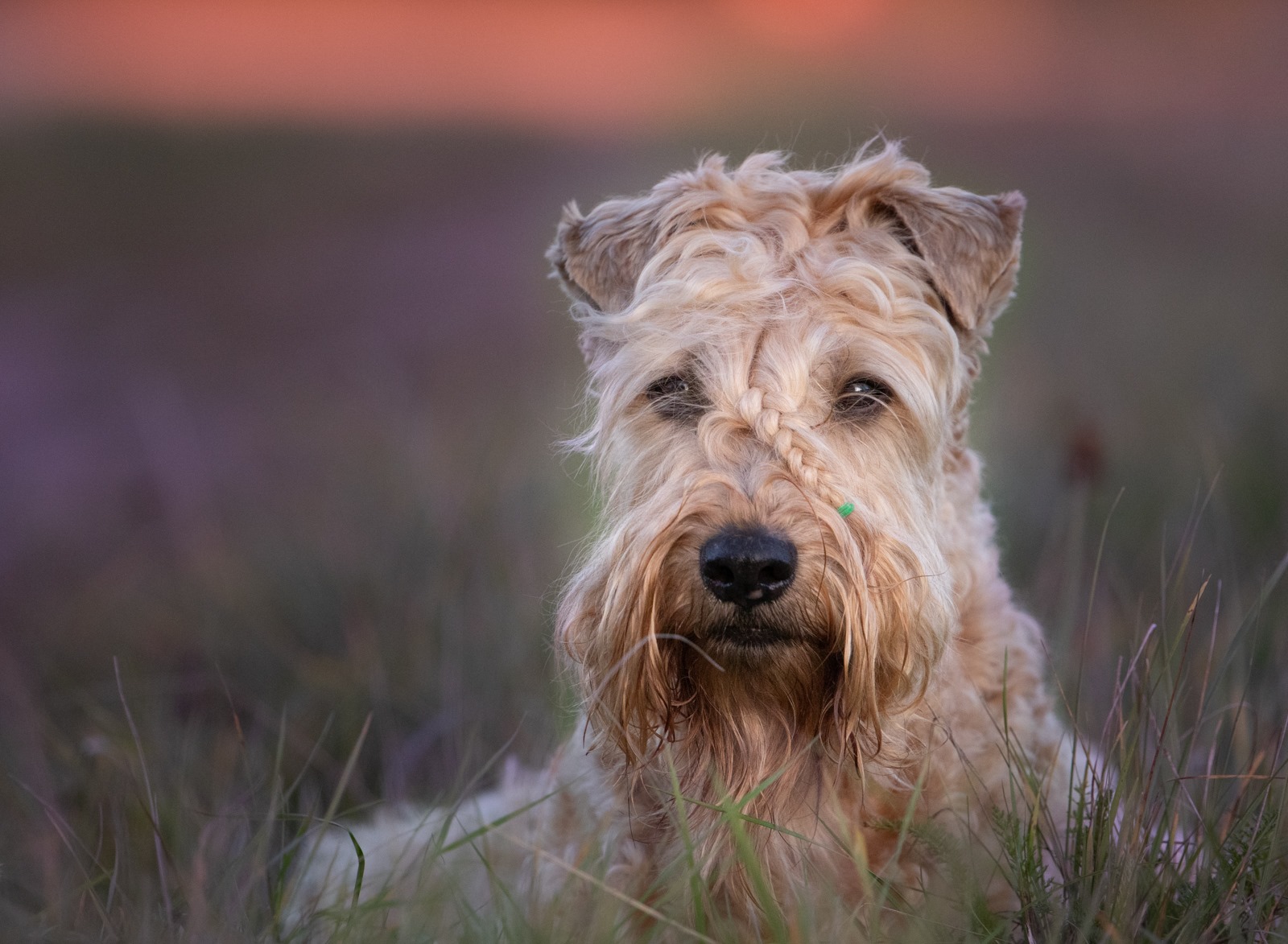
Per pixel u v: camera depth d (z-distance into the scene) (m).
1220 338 15.05
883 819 5.03
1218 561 7.87
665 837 5.20
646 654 4.84
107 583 11.41
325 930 5.10
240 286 30.66
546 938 4.44
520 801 6.14
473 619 8.49
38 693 8.21
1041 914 4.62
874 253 5.64
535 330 21.81
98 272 33.47
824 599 4.76
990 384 14.07
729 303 5.29
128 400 19.47
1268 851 4.56
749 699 5.12
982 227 5.78
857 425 5.26
